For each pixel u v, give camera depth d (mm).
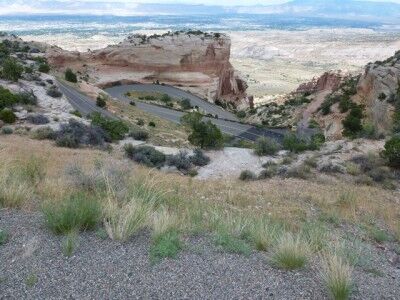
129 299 4430
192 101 103562
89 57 118188
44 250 5387
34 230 6055
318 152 26328
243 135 58531
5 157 13297
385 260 7051
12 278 4664
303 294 4777
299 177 20250
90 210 6355
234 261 5590
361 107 56688
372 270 6016
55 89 50656
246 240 6727
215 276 5066
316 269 5562
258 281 5012
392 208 13688
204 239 6434
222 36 129500
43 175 10750
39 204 7566
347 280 4871
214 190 14836
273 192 15375
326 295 4801
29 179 9789
